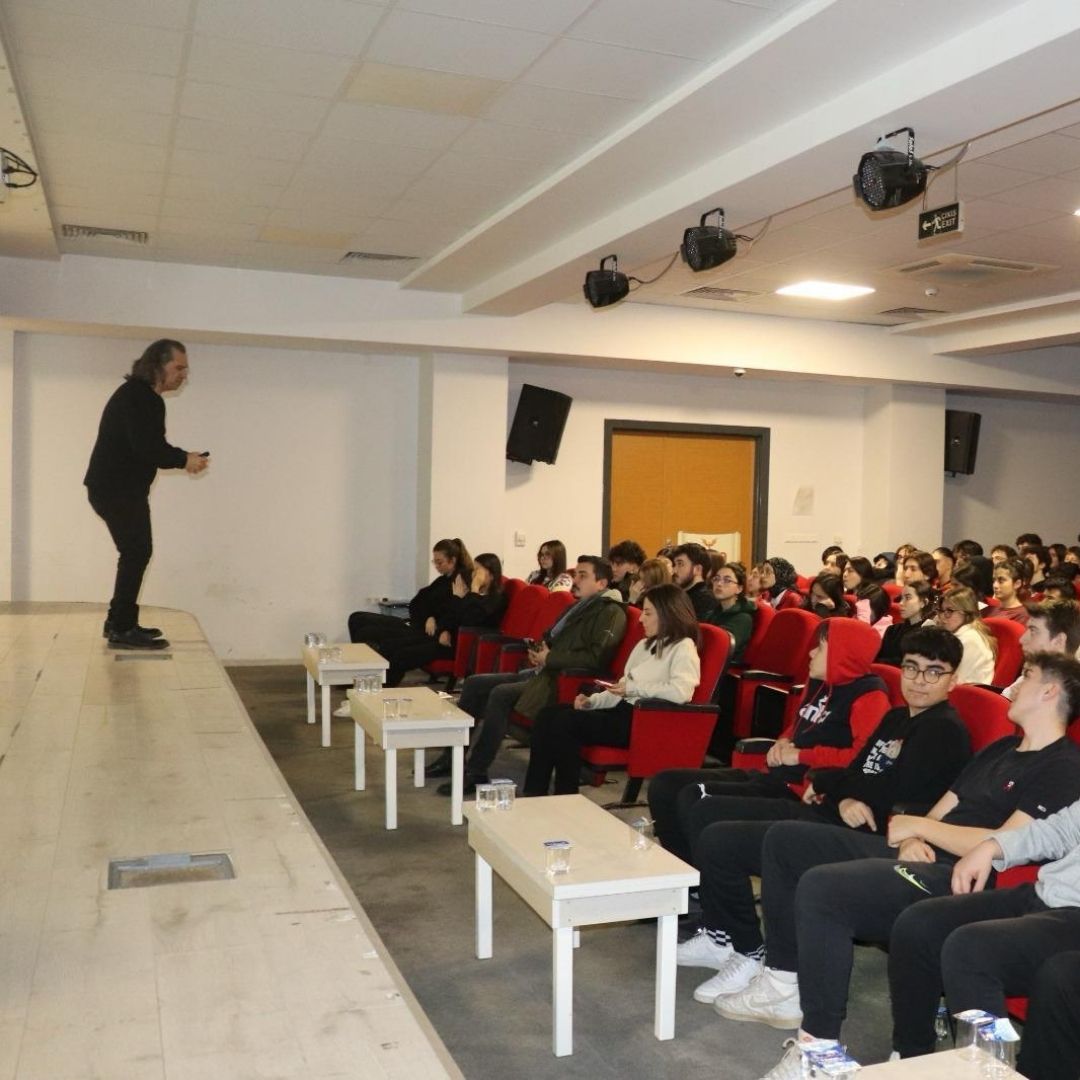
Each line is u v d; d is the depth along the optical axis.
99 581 7.93
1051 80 3.48
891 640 5.71
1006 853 2.38
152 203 5.84
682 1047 2.64
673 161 4.78
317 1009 1.67
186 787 2.95
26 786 2.95
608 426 9.25
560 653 4.88
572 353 8.20
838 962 2.46
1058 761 2.48
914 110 3.76
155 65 4.04
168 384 4.86
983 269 6.93
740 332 8.72
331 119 4.56
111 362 7.84
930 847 2.59
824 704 3.44
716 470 9.76
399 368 8.64
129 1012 1.65
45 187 5.55
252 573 8.36
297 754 5.57
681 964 3.11
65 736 3.53
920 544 9.92
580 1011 2.82
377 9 3.57
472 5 3.53
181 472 8.16
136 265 7.19
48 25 3.71
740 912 2.95
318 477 8.48
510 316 8.02
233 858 2.37
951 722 2.92
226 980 1.76
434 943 3.25
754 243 5.93
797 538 9.97
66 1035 1.57
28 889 2.16
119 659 4.98
